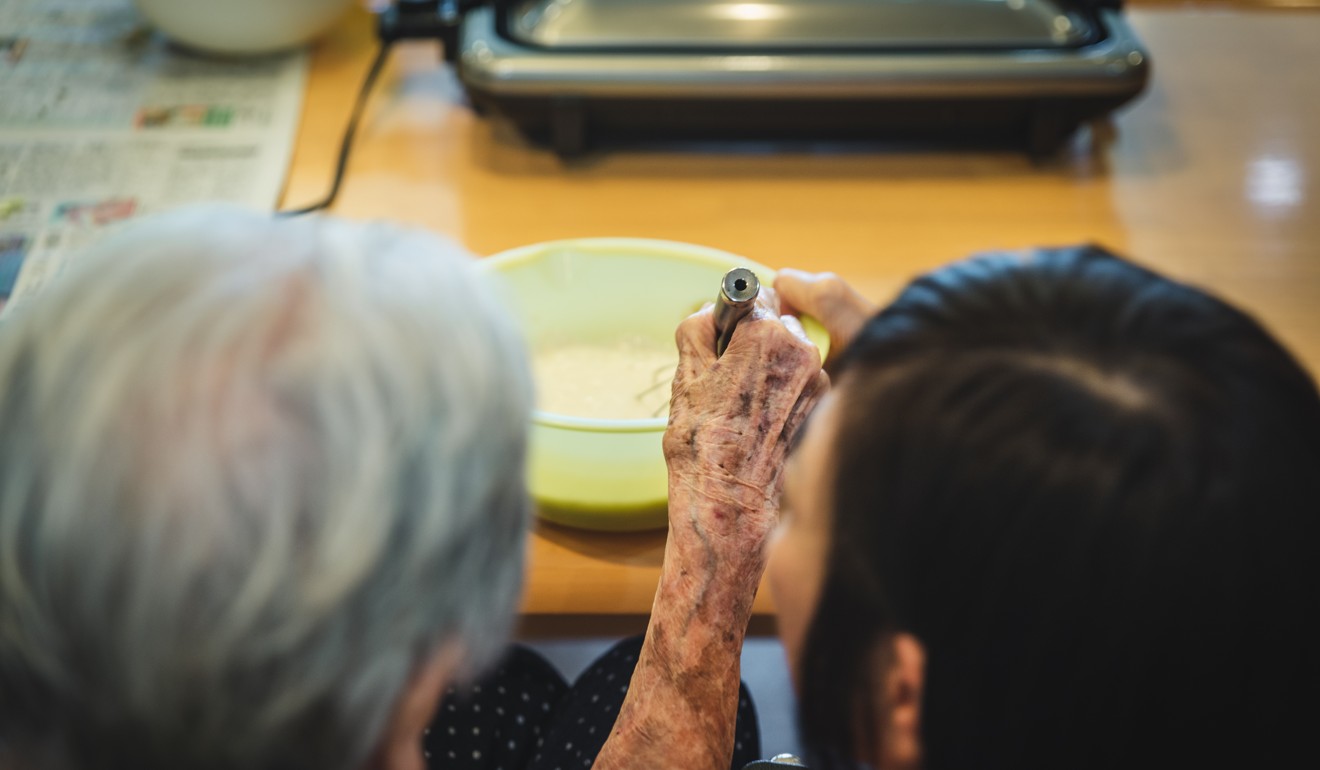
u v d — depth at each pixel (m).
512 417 0.38
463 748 0.82
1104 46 1.00
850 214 0.98
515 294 0.82
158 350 0.34
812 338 0.76
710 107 1.01
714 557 0.57
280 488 0.33
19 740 0.36
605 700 0.84
